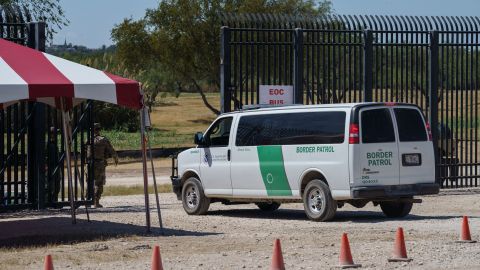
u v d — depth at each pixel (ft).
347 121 124.47
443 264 88.74
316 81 173.47
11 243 105.81
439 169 174.19
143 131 114.01
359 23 167.22
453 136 188.65
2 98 101.96
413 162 128.36
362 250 97.71
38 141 142.82
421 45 171.32
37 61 108.88
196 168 141.79
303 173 128.57
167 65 418.72
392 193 125.70
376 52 168.86
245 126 136.26
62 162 146.20
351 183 123.65
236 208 153.07
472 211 143.33
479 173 209.36
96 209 149.89
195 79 426.92
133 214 141.08
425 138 130.21
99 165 152.25
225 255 94.58
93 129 149.18
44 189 143.33
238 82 175.32
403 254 90.63
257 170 134.00
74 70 109.50
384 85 170.09
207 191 140.26
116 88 108.88
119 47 415.64
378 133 125.59
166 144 355.15
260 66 176.45
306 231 116.16
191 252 97.04
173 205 157.69
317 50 165.48
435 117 172.55
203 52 399.65
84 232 116.26
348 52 167.84
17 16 144.56
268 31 161.07
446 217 133.08
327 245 101.96
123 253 96.27
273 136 132.46
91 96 107.14
